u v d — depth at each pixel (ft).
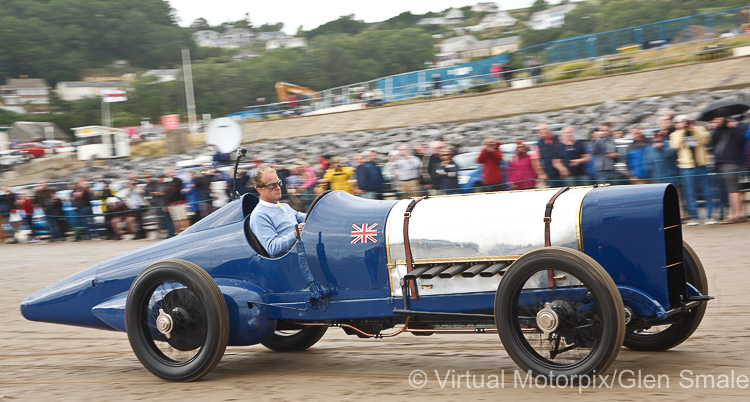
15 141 284.41
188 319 16.65
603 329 13.30
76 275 19.20
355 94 115.14
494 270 14.52
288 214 18.19
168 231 50.49
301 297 16.62
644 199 14.23
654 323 14.83
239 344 16.89
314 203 16.94
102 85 489.67
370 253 15.98
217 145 55.93
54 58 505.25
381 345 19.74
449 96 101.45
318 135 106.01
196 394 15.69
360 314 16.11
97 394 16.25
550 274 13.99
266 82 431.84
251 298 16.66
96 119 372.79
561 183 39.96
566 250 13.65
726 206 37.17
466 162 48.32
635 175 38.42
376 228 15.99
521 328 14.48
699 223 37.45
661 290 14.03
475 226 15.07
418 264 15.49
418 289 15.47
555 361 14.42
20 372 19.08
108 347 21.71
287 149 99.71
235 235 17.69
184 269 16.40
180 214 49.70
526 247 14.65
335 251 16.29
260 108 126.11
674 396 13.04
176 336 16.79
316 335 19.63
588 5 377.09
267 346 20.04
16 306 29.89
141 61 588.91
